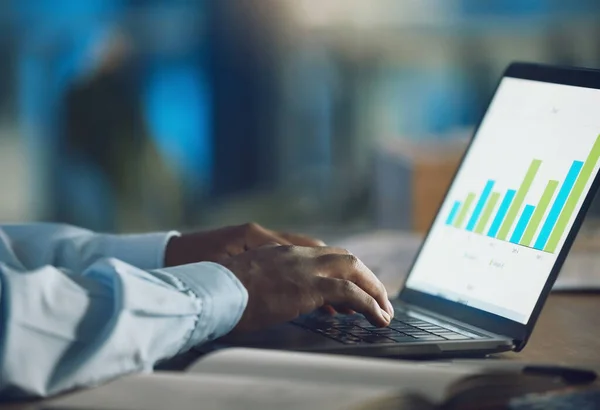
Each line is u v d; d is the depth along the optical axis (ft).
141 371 3.50
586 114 4.66
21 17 19.61
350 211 20.12
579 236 7.83
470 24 18.80
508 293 4.53
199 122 20.06
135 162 20.06
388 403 2.85
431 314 4.90
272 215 20.29
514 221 4.77
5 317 3.34
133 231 20.17
